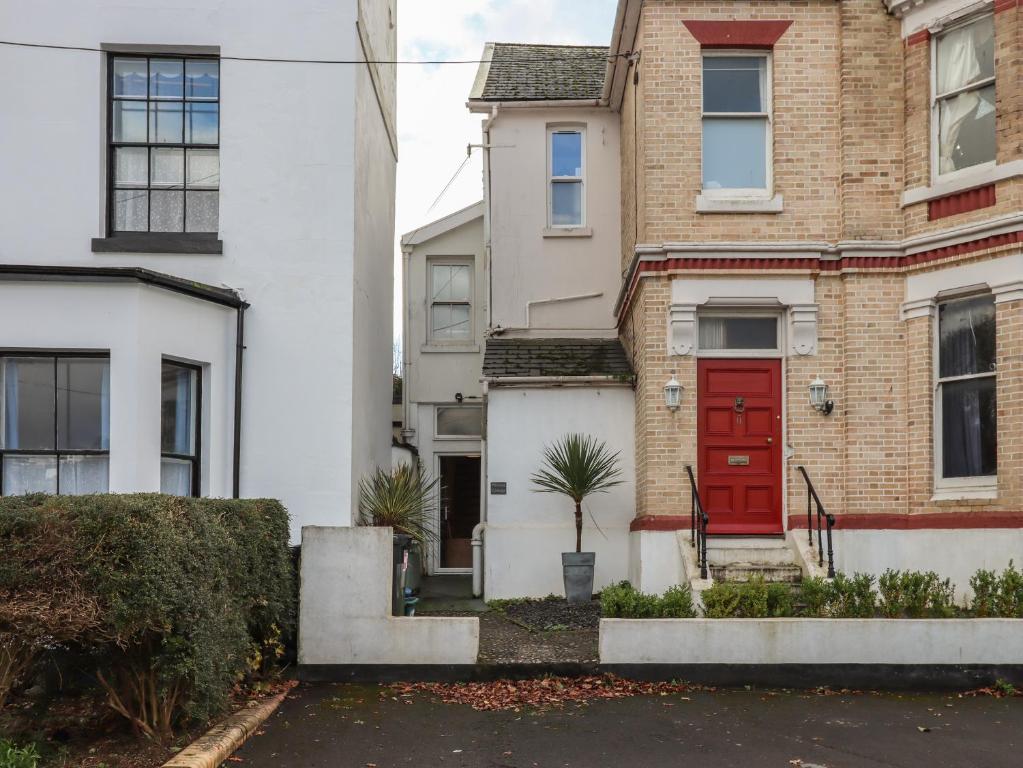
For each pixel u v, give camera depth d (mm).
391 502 11453
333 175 10836
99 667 6848
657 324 12250
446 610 12344
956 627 9023
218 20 10844
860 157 12109
